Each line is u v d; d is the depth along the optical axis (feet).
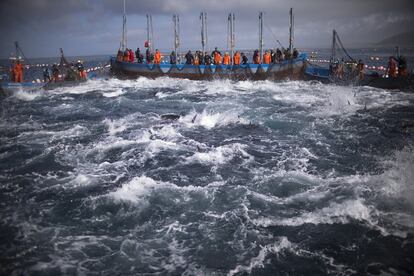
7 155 42.88
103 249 24.17
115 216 28.43
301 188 32.73
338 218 27.14
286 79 96.73
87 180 35.47
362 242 24.08
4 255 23.35
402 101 70.95
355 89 84.74
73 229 26.58
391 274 21.12
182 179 35.65
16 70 89.66
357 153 42.37
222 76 97.25
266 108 68.59
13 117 63.87
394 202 28.94
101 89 93.35
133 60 107.34
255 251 23.81
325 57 226.99
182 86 96.48
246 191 32.50
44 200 31.14
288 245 24.27
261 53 98.37
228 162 40.27
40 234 25.84
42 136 51.08
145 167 39.01
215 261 22.94
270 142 47.73
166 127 55.62
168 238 25.48
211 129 54.80
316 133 51.42
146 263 22.79
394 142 46.26
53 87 91.50
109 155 42.83
